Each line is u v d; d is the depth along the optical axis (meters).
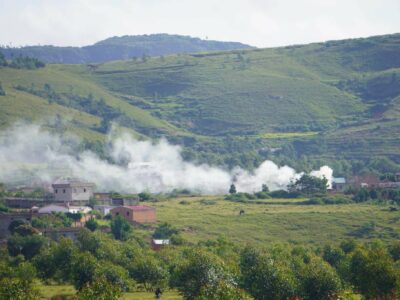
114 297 189.25
